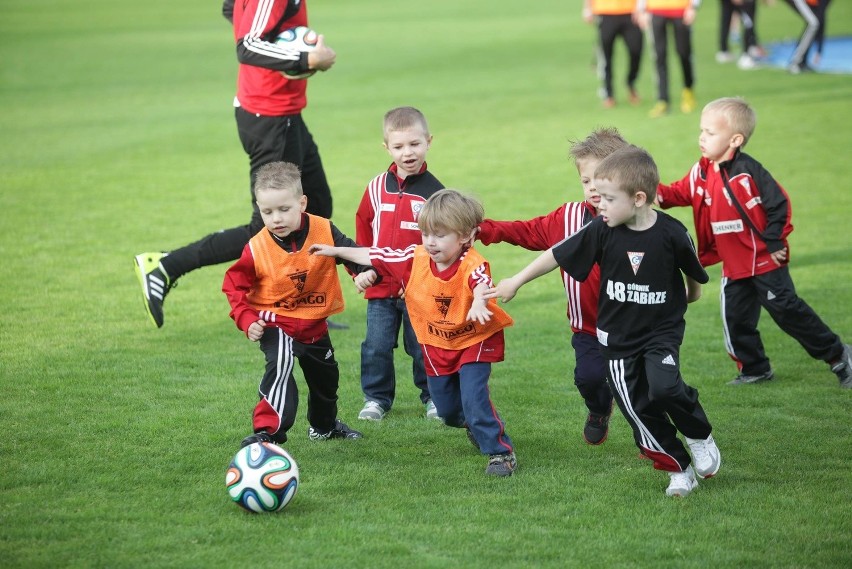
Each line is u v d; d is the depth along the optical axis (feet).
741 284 44.06
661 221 31.83
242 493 30.73
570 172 88.48
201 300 56.90
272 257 35.27
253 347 49.24
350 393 43.70
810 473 34.60
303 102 49.73
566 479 34.24
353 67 156.25
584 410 41.45
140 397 42.01
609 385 33.47
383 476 34.50
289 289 35.45
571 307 35.99
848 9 221.46
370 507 31.78
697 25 207.31
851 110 111.34
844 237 67.67
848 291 56.85
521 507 31.83
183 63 162.20
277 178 34.17
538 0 276.00
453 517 31.04
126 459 35.50
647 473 34.88
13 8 262.47
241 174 89.30
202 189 83.66
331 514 31.19
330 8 263.49
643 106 119.85
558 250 32.71
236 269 35.53
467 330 34.50
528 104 123.44
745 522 30.63
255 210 47.09
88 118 116.88
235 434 38.06
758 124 105.70
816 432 38.58
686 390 32.50
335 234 36.04
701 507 31.78
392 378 41.27
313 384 36.94
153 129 110.32
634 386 32.65
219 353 48.16
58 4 274.77
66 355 47.16
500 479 34.24
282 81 48.16
